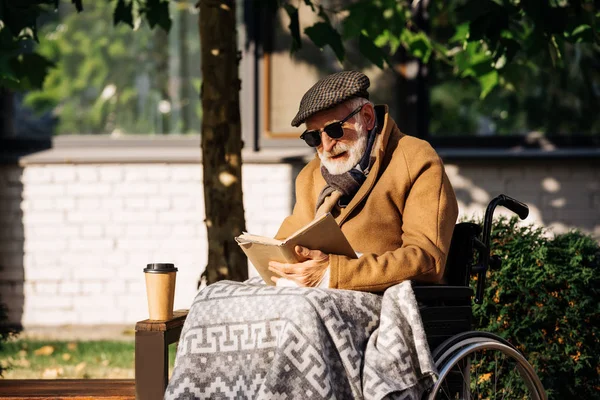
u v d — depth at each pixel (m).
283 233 4.59
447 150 9.30
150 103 9.62
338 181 4.22
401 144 4.23
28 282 9.32
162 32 9.59
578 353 5.04
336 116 4.15
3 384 4.62
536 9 5.37
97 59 9.61
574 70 9.17
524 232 5.47
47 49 9.55
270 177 9.27
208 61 5.97
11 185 9.33
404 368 3.54
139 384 3.94
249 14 9.36
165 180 9.32
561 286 5.08
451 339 3.86
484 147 9.34
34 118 9.58
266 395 3.29
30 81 7.19
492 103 9.30
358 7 7.07
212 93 5.96
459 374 4.04
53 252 9.33
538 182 9.22
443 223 4.00
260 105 9.39
